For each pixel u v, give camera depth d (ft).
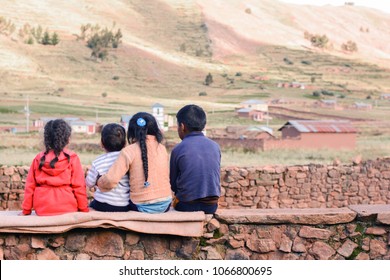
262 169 62.80
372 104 623.77
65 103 516.32
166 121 309.83
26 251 29.09
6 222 28.32
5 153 146.51
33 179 29.58
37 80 617.62
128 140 31.17
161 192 30.32
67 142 29.73
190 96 628.28
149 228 29.09
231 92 654.94
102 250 29.43
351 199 69.31
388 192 71.36
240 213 30.48
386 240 30.53
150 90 645.51
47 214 29.25
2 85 580.30
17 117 425.69
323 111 533.96
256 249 30.09
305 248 30.25
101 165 30.58
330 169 67.72
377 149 211.61
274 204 63.77
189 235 29.22
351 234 30.48
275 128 409.69
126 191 30.60
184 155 30.71
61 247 29.32
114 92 617.21
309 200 66.18
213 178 30.68
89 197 52.90
